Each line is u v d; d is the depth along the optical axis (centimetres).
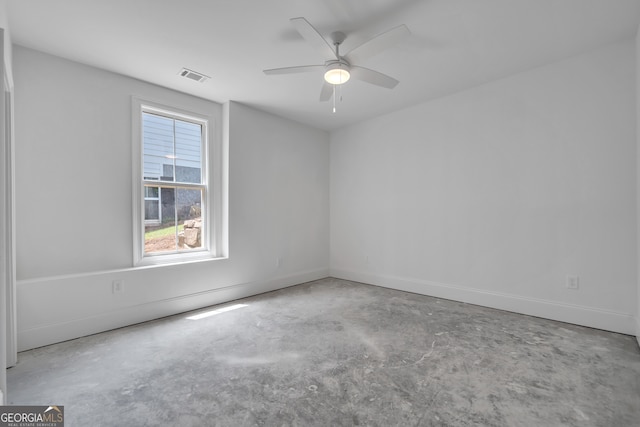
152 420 158
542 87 303
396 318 309
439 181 384
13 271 214
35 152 256
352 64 239
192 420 158
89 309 271
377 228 452
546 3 210
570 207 290
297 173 466
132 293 296
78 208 277
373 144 455
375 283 454
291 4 208
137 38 244
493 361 218
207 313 329
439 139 382
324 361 220
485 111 342
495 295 338
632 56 257
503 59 288
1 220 151
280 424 154
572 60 286
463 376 199
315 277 492
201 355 230
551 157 299
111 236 296
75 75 277
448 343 248
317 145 498
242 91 350
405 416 160
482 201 347
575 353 229
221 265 369
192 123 366
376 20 227
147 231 326
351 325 290
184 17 219
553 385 188
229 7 210
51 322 251
